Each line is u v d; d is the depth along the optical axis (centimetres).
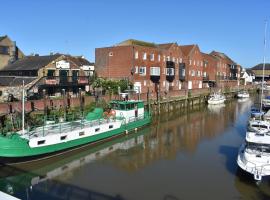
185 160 2292
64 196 1656
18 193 1688
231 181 1866
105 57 5372
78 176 1945
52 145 2205
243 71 11438
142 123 3366
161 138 3045
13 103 2770
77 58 6319
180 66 6406
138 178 1917
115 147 2672
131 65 5025
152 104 4522
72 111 3188
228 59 10200
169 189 1752
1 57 4975
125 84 4516
